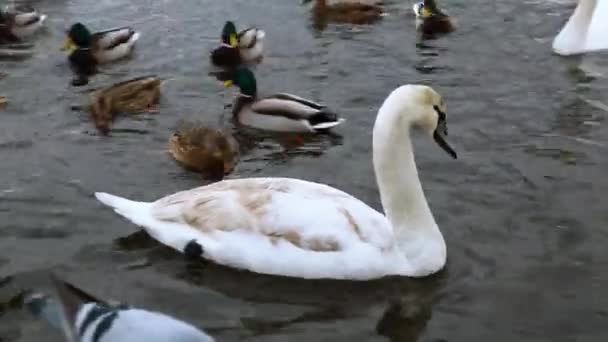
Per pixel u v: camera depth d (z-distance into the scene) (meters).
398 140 9.47
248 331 8.98
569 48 15.98
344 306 9.30
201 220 9.92
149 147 12.91
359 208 9.73
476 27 17.27
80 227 10.66
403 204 9.58
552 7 18.16
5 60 15.93
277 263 9.59
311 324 9.09
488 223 10.76
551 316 9.16
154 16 17.83
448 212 11.01
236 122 13.85
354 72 15.51
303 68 15.70
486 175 11.95
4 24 16.69
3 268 9.87
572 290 9.54
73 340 6.64
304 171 12.37
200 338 6.20
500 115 13.82
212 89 14.97
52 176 11.92
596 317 9.15
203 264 9.87
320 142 13.27
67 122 13.58
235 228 9.77
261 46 16.12
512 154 12.55
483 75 15.28
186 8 18.23
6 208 11.06
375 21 17.64
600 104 14.26
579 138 13.07
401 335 8.97
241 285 9.59
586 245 10.29
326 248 9.52
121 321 6.48
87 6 18.33
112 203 10.43
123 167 12.30
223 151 12.34
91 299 6.86
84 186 11.71
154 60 16.02
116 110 13.85
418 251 9.59
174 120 13.83
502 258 10.05
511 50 16.28
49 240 10.41
